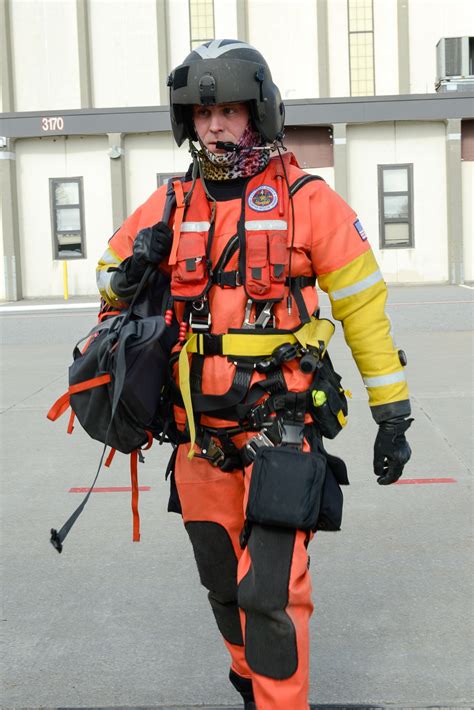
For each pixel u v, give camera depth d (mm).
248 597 2516
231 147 2684
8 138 27828
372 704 3297
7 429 8297
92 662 3729
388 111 27391
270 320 2695
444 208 28297
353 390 9750
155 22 28562
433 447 7152
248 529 2604
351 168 28266
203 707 3322
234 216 2707
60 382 10781
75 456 7273
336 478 2805
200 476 2812
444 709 3248
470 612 4109
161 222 2756
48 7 28375
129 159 28531
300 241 2684
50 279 28859
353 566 4715
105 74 28797
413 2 28359
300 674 2510
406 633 3914
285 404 2650
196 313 2717
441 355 11992
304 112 27406
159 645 3871
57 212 28641
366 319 2738
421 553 4875
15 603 4359
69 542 5223
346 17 28562
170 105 2842
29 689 3510
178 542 5191
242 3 28469
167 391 2846
